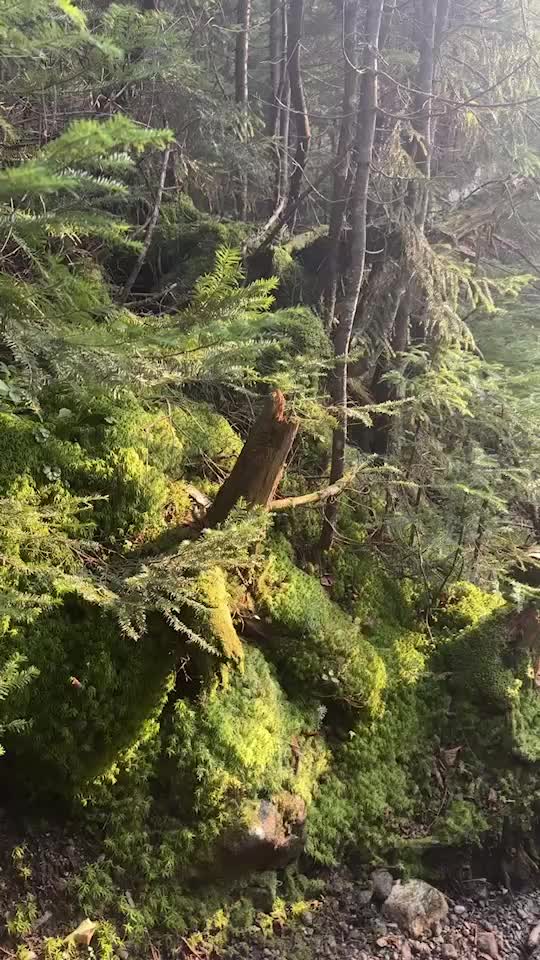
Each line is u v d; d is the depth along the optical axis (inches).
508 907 102.1
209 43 160.9
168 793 88.5
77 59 95.2
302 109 147.1
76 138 41.8
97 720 84.4
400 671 118.0
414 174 129.9
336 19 164.4
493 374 136.9
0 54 61.4
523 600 125.0
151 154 146.2
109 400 103.0
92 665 84.4
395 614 126.7
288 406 108.2
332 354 132.3
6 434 90.8
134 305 137.5
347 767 107.1
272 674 106.7
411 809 106.6
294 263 157.4
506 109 152.1
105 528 93.7
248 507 99.6
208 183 171.8
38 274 75.6
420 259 130.3
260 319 66.5
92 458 94.5
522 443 135.5
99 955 77.7
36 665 81.5
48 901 79.2
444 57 155.6
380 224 143.6
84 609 85.4
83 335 62.9
